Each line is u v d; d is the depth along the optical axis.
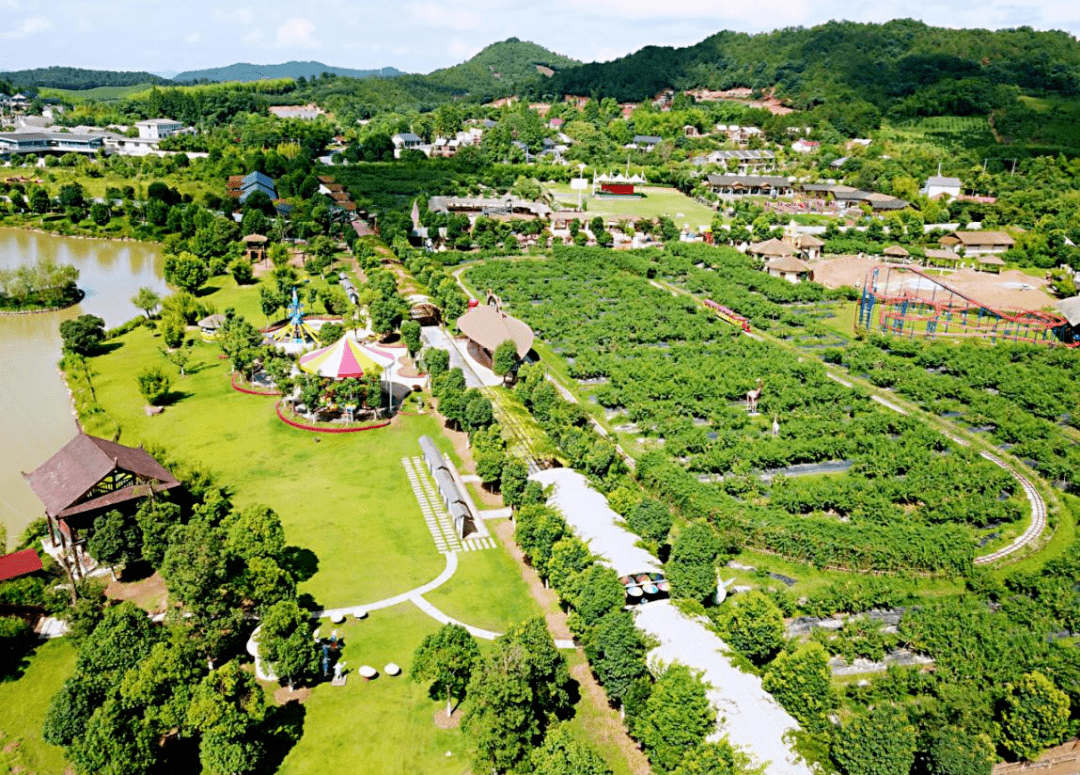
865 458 92.19
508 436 94.25
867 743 45.25
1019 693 51.06
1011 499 83.75
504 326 119.12
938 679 56.59
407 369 118.94
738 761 43.94
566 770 44.34
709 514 77.19
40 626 62.88
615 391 110.94
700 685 48.06
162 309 141.00
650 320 144.25
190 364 120.44
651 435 99.88
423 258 174.12
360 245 182.12
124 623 51.91
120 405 104.56
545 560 65.88
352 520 78.25
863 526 75.94
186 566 55.69
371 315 131.25
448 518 79.56
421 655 53.03
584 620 58.31
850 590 66.00
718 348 129.75
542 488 75.56
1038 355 129.62
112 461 68.94
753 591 60.00
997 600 68.38
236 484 84.12
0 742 51.28
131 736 46.22
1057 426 106.12
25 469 89.25
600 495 74.56
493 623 63.69
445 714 53.94
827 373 124.06
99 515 68.12
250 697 48.88
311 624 62.31
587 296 160.00
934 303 150.12
